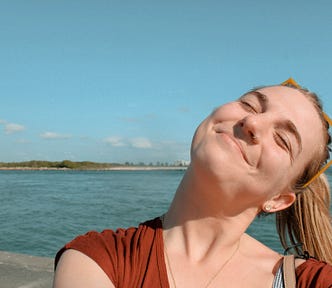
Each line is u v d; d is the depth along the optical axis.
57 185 12.20
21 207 5.72
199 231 0.41
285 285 0.40
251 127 0.38
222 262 0.41
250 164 0.39
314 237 0.50
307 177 0.45
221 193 0.39
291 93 0.44
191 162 0.41
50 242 3.29
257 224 3.02
